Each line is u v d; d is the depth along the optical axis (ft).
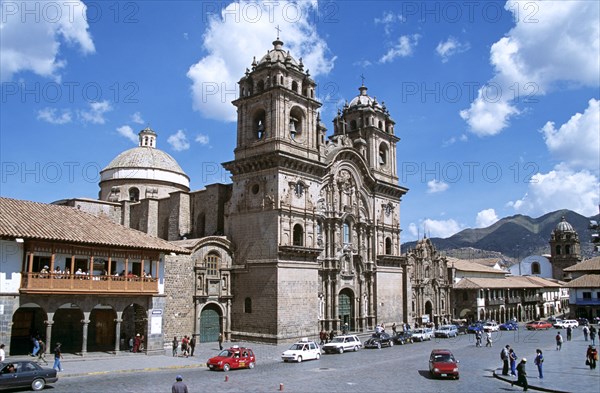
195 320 171.73
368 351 165.89
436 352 117.50
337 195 209.36
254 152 191.01
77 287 131.34
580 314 327.67
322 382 102.94
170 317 163.43
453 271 297.74
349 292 211.82
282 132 187.21
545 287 370.73
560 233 458.50
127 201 230.07
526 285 341.00
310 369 122.93
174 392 67.87
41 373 92.12
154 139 281.13
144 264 150.41
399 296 234.79
